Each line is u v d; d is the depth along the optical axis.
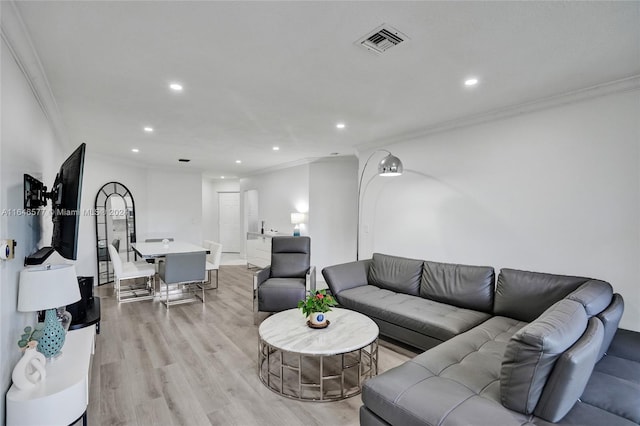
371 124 3.68
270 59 2.14
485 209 3.35
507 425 1.40
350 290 3.73
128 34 1.83
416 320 2.87
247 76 2.40
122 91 2.68
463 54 2.07
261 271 4.15
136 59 2.13
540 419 1.44
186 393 2.37
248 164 6.98
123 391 2.39
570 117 2.76
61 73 2.32
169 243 6.19
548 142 2.89
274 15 1.64
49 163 3.29
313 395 2.35
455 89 2.65
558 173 2.83
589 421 1.42
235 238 10.34
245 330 3.60
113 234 6.11
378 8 1.58
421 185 3.99
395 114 3.31
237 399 2.30
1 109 1.63
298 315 2.96
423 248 3.96
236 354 3.00
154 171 7.26
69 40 1.88
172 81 2.48
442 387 1.70
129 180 6.57
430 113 3.27
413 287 3.60
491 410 1.50
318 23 1.72
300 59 2.14
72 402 1.69
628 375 1.84
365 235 4.84
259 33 1.82
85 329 2.58
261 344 2.84
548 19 1.68
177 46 1.96
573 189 2.75
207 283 5.94
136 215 6.76
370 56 2.09
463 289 3.17
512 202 3.13
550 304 2.59
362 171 4.91
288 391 2.39
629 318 2.48
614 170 2.54
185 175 7.71
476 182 3.42
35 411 1.58
